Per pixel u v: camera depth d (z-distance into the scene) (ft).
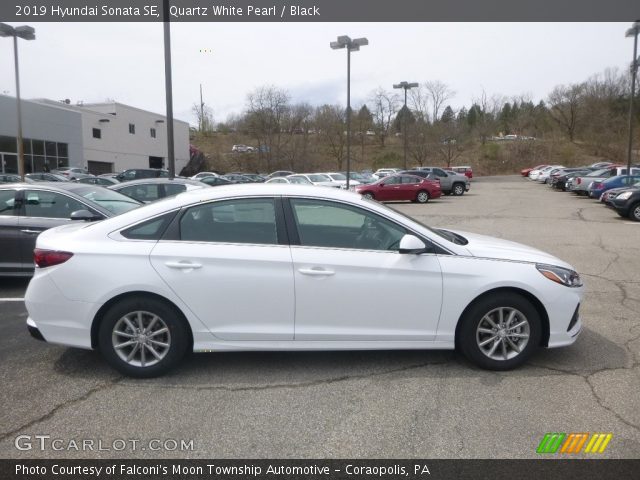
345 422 10.25
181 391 11.64
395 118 258.37
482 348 12.57
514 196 95.45
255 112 189.26
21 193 21.81
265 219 12.42
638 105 234.17
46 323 12.17
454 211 63.82
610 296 20.29
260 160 190.60
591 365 13.01
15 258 21.24
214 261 11.93
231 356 13.75
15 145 114.32
